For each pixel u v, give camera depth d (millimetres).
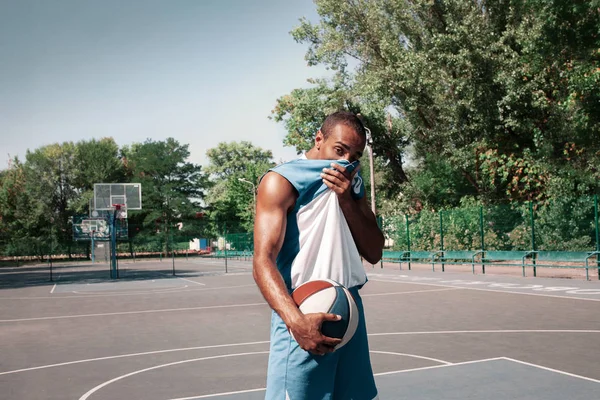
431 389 5953
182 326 11766
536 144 25234
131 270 40281
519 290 16312
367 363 2248
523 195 27844
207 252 74312
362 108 34875
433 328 10195
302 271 2184
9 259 64500
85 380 7031
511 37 27156
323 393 2109
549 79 25484
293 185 2156
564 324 10109
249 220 69062
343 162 2232
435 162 32594
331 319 1951
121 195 42375
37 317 14352
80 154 77000
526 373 6547
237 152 90625
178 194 75062
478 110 26891
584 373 6477
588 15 21031
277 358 2154
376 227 2451
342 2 32812
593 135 22047
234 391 6199
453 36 26734
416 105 30094
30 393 6441
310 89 39750
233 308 14953
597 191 23281
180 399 5906
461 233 25016
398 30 31984
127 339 10297
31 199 73250
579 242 19672
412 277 22781
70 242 65688
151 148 76625
